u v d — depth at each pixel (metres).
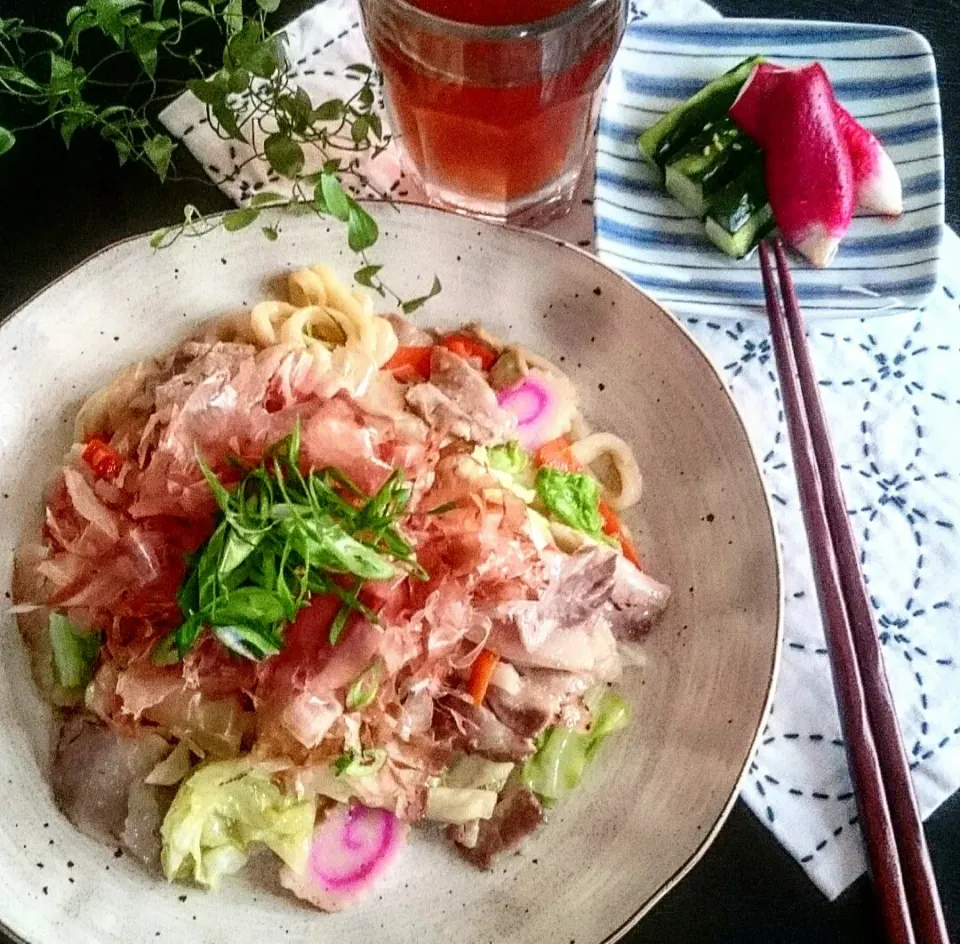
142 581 0.31
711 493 0.33
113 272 0.34
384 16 0.33
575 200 0.40
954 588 0.34
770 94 0.37
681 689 0.32
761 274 0.37
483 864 0.30
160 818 0.30
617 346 0.34
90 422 0.34
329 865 0.30
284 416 0.32
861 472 0.35
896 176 0.37
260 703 0.30
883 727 0.29
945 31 0.41
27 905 0.29
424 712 0.31
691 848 0.29
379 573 0.29
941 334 0.37
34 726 0.31
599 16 0.32
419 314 0.36
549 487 0.33
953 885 0.30
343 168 0.38
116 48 0.39
